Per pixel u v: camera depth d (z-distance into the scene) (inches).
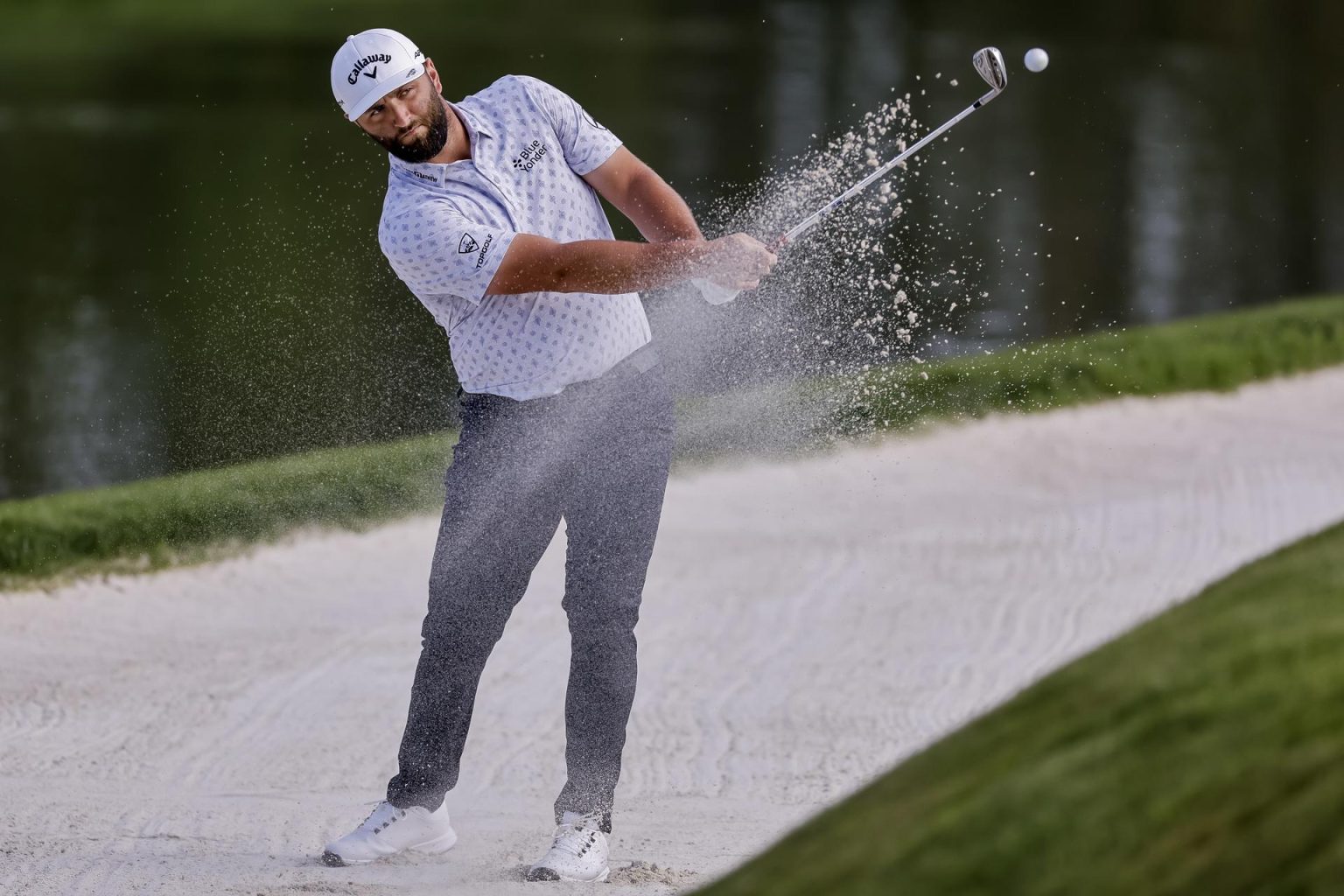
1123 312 1765.5
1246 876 185.2
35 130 3225.9
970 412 1143.6
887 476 1020.5
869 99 3435.0
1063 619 767.1
